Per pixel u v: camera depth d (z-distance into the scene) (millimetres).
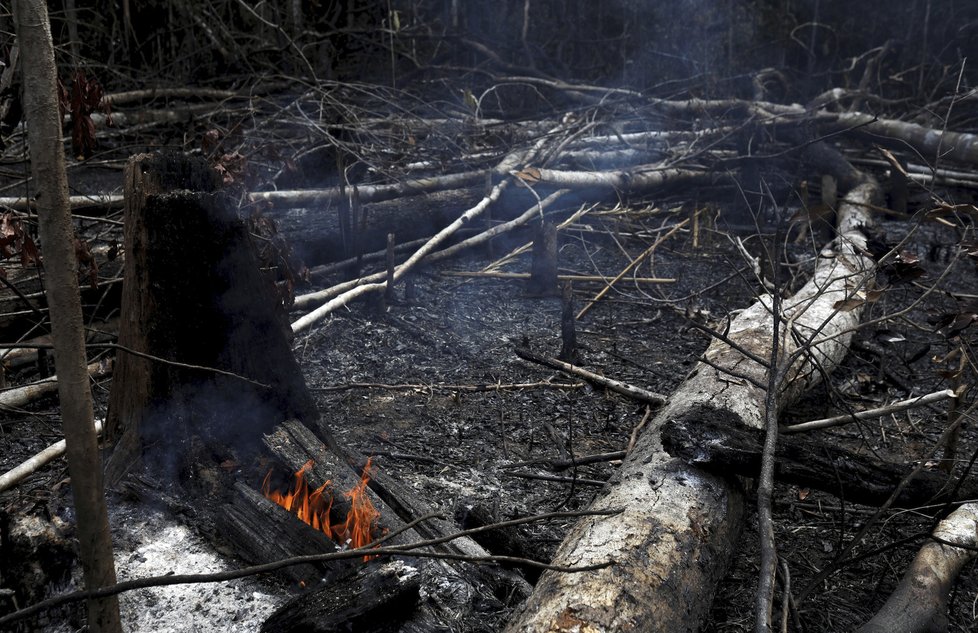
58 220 1685
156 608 2551
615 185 7547
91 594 1761
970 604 2920
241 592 2627
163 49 9773
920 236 7324
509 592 2625
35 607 1738
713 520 2744
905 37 10797
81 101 3863
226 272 3000
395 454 3777
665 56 11039
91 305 4875
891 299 6141
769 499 2525
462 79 10133
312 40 9891
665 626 2271
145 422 3066
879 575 3082
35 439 3926
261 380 3129
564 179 7133
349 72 10000
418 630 2275
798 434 4148
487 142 8172
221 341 3057
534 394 4609
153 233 2895
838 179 8203
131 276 2986
